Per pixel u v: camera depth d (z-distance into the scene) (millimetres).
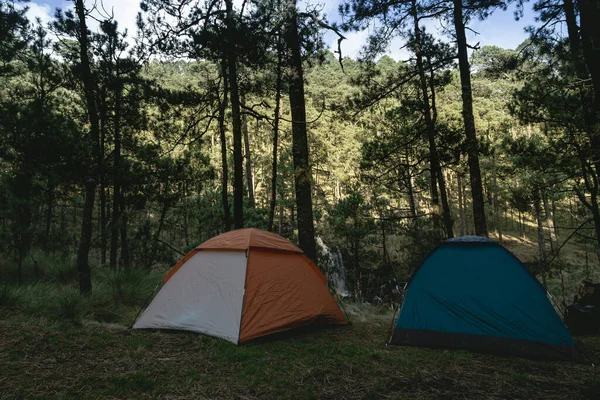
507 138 9430
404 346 5383
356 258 14266
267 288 5832
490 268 5531
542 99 8086
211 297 5750
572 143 7617
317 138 36844
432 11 10336
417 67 10680
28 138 6879
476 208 9414
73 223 15711
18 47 8648
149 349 4695
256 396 3482
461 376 4094
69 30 7727
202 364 4266
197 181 11305
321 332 6094
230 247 6012
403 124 12516
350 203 14016
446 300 5566
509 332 5082
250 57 8648
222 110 9641
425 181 14867
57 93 10180
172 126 10453
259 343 5230
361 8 9680
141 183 9617
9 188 7641
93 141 7613
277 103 9961
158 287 6215
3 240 7902
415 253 11688
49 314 5734
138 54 8836
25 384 3352
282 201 19344
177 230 14859
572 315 6223
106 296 7113
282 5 8172
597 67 5492
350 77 11406
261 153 36125
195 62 10258
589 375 4148
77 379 3568
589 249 17422
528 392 3643
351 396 3518
